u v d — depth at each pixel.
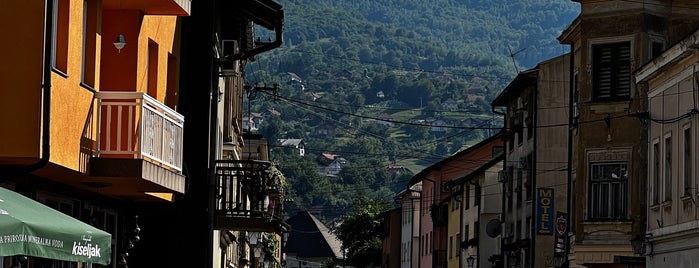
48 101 20.17
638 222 49.81
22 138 20.03
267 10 36.88
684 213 40.56
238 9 37.75
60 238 15.79
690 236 39.97
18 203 16.44
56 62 21.45
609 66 50.91
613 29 50.59
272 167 46.78
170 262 33.62
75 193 26.30
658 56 42.53
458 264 93.56
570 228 54.50
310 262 179.62
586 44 51.28
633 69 49.94
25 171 20.56
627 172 50.34
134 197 28.28
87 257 16.45
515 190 69.50
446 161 103.38
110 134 23.62
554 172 62.72
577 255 51.50
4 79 20.11
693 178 39.59
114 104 23.45
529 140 65.81
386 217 139.62
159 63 28.67
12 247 14.90
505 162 73.38
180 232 33.81
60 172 22.36
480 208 82.50
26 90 20.09
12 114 20.05
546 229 56.16
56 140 21.05
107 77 25.80
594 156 51.22
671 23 50.34
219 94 39.31
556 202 62.34
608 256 50.59
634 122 50.19
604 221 50.69
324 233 180.38
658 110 44.06
